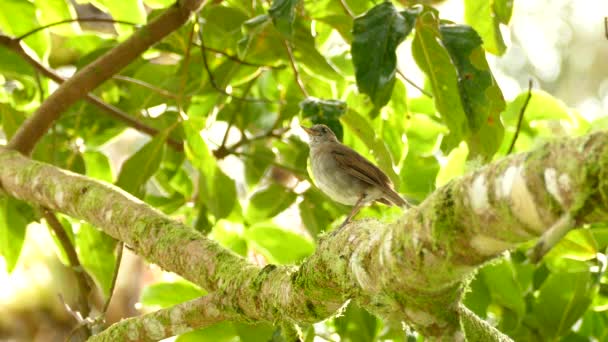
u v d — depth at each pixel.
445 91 9.45
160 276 18.22
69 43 12.47
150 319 7.85
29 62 11.59
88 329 9.68
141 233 7.97
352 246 6.09
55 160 12.13
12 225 10.95
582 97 23.53
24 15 11.57
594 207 4.17
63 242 10.98
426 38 9.19
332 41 12.21
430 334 5.56
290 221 15.43
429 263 5.13
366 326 10.52
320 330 11.00
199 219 12.21
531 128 11.66
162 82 12.27
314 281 6.31
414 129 11.82
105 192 8.51
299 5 10.56
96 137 12.66
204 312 7.43
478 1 10.32
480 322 6.97
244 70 11.70
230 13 11.09
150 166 10.95
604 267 10.01
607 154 4.12
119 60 10.28
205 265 7.49
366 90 8.09
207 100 12.24
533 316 10.32
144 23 11.73
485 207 4.70
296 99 12.19
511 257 10.54
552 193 4.35
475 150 9.60
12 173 9.41
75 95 10.24
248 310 7.12
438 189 5.13
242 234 12.08
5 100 13.03
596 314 11.18
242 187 16.27
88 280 11.31
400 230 5.32
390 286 5.52
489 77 8.64
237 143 12.17
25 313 18.66
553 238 4.22
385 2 8.27
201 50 11.04
